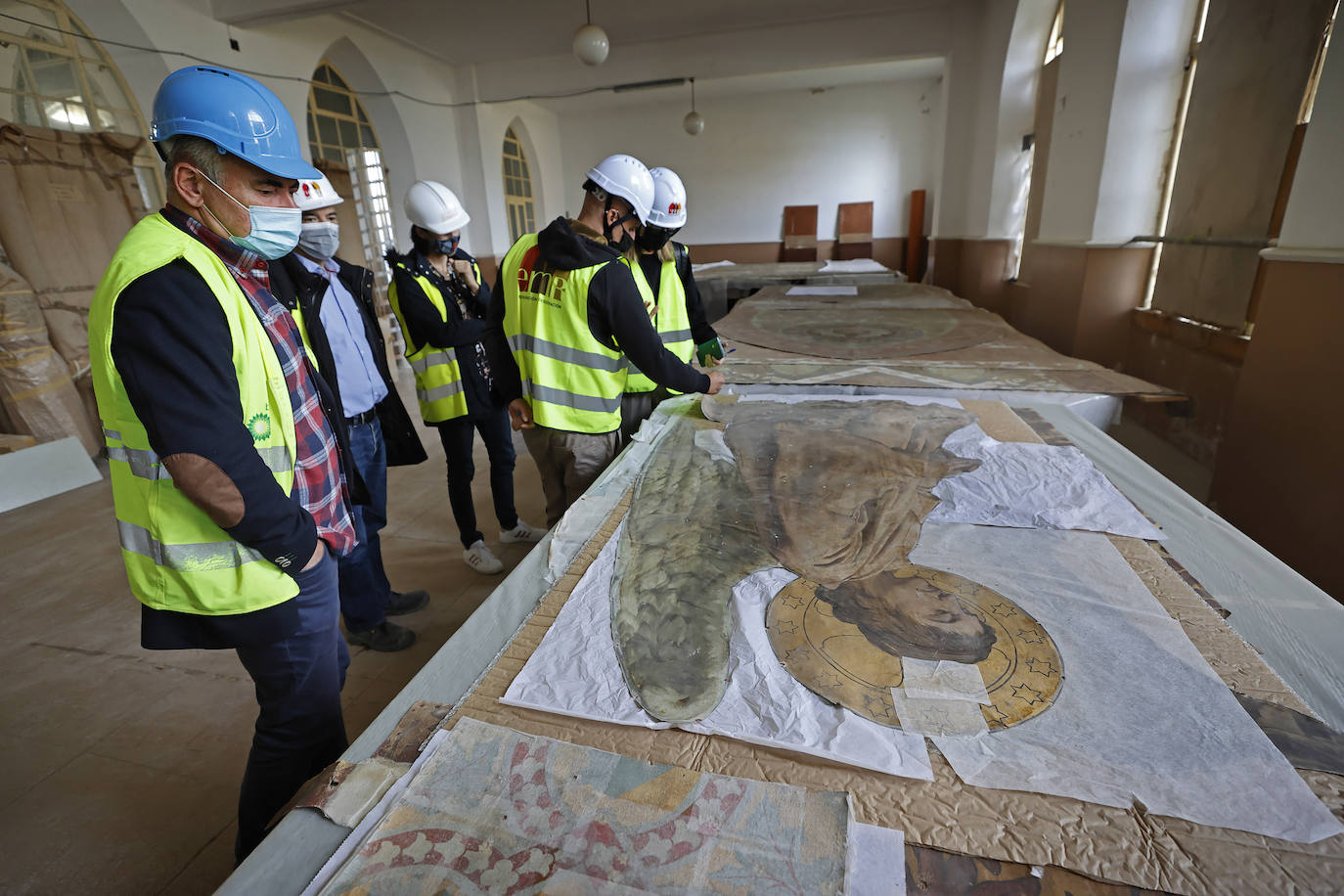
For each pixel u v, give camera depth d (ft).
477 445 11.73
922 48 20.67
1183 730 2.12
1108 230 11.12
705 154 31.24
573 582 3.10
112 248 12.05
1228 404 8.25
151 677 5.76
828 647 2.57
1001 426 5.05
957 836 1.77
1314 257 5.37
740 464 4.42
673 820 1.85
